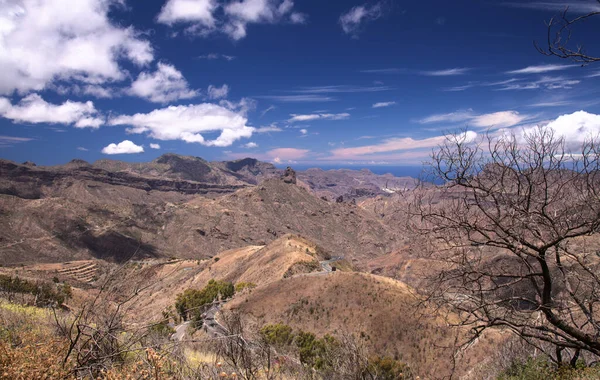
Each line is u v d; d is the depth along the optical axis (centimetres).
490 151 611
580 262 609
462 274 621
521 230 623
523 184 609
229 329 483
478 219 617
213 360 483
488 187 613
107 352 462
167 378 430
